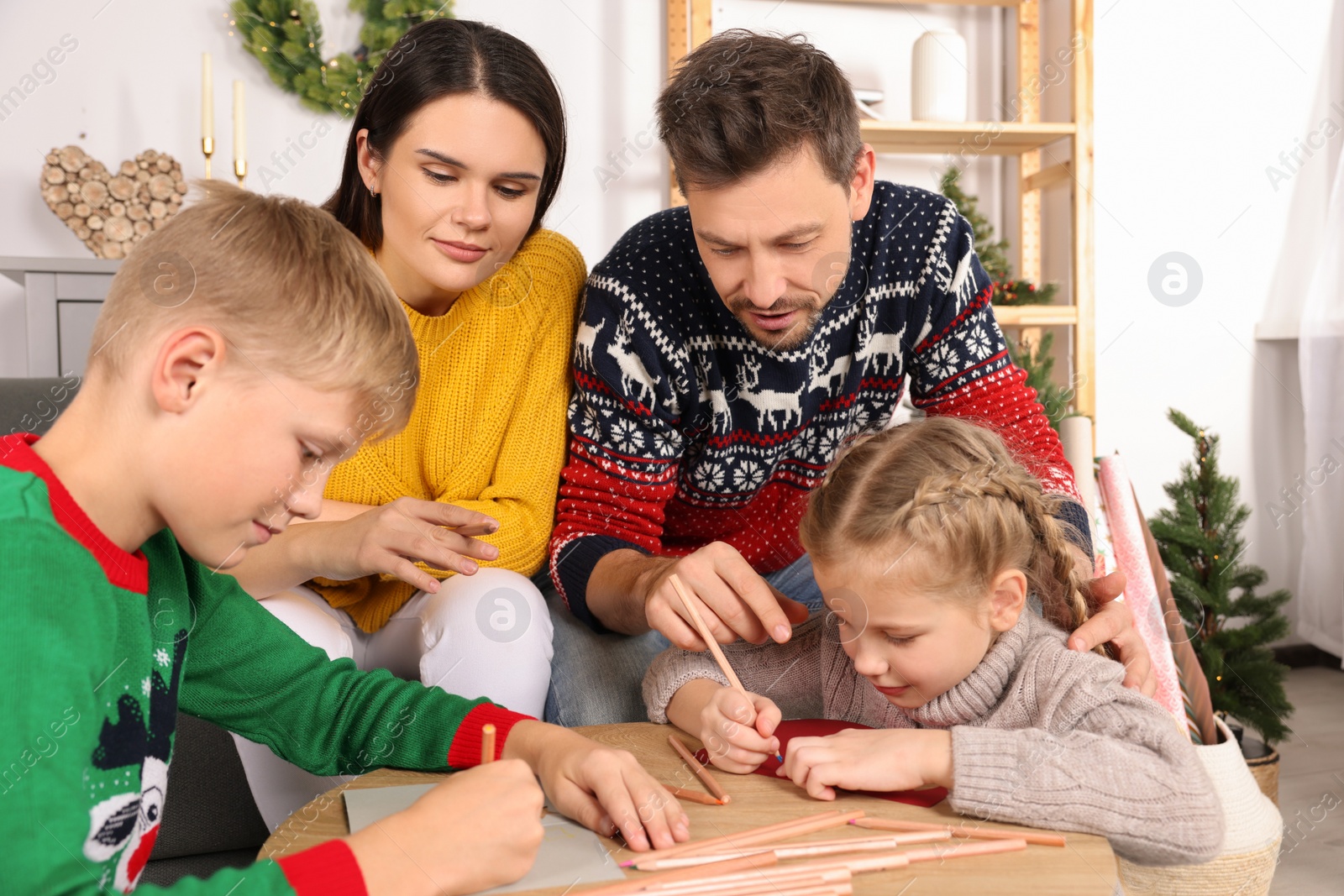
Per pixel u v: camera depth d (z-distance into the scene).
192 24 2.51
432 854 0.64
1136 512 1.54
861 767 0.83
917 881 0.68
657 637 1.35
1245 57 3.02
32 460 0.66
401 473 1.31
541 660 1.20
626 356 1.30
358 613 1.29
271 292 0.67
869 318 1.34
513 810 0.67
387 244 1.28
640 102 2.81
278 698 0.92
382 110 1.22
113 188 2.40
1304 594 2.94
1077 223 2.82
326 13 2.61
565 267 1.43
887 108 3.00
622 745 1.00
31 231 2.45
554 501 1.38
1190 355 3.04
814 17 2.93
